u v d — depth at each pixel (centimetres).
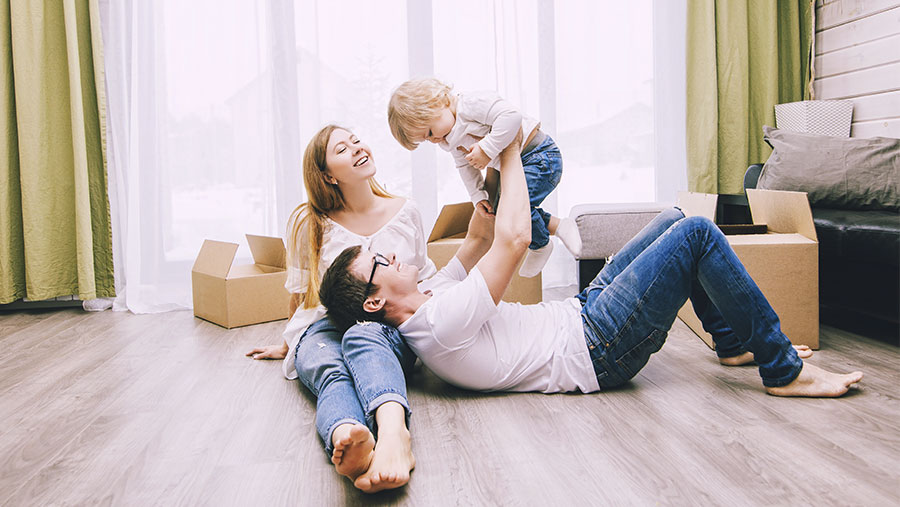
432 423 150
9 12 302
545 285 332
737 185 335
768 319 157
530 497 113
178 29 312
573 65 334
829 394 155
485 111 172
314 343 171
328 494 118
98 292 319
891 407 149
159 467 133
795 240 202
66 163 312
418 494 116
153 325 273
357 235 195
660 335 160
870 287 213
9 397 181
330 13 318
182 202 317
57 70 308
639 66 337
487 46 325
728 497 110
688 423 143
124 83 307
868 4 296
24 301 321
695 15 327
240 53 316
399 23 322
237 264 323
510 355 164
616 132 338
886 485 112
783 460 123
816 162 254
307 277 201
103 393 182
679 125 338
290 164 316
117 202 313
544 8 327
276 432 150
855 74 308
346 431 118
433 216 329
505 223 156
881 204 240
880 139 251
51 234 311
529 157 194
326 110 322
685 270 153
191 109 315
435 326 154
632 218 263
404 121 184
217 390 182
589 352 162
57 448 144
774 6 330
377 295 158
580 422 146
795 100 344
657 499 110
